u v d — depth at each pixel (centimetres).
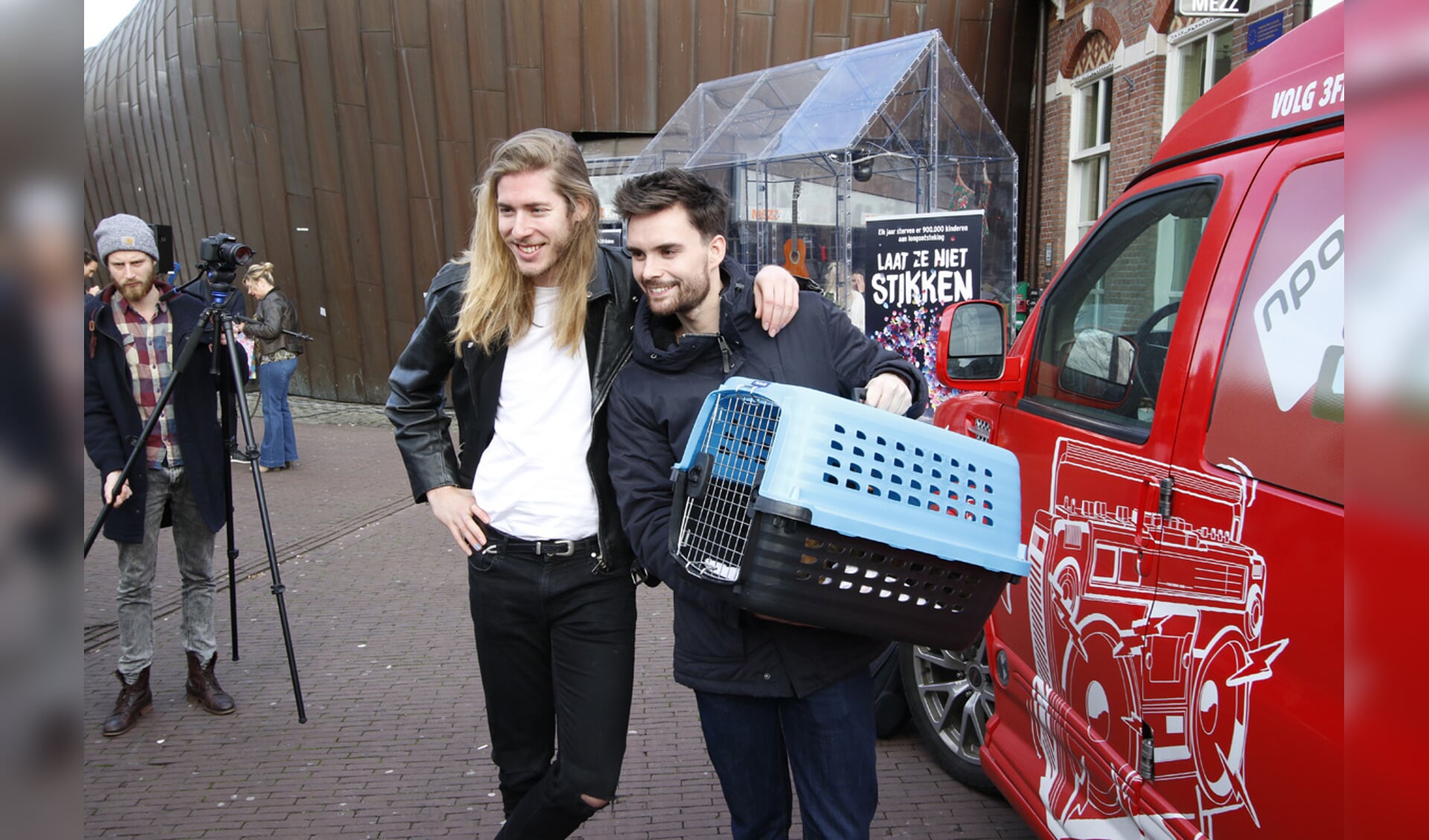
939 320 664
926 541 181
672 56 1176
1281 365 182
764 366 216
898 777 350
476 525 242
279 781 355
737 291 217
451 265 245
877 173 736
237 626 473
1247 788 178
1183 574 201
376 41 1198
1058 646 258
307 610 541
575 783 234
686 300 210
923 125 741
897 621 189
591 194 224
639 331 223
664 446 221
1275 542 173
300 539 684
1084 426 253
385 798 343
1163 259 237
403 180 1245
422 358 247
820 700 212
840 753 214
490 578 242
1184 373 211
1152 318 237
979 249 650
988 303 293
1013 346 314
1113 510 230
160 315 394
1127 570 222
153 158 1486
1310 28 203
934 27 1127
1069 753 253
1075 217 1053
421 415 251
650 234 207
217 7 1252
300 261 1320
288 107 1258
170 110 1381
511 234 221
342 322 1323
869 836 227
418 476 248
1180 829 200
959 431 341
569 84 1195
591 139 1241
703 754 371
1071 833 249
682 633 223
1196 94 814
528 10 1173
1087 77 1005
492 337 235
